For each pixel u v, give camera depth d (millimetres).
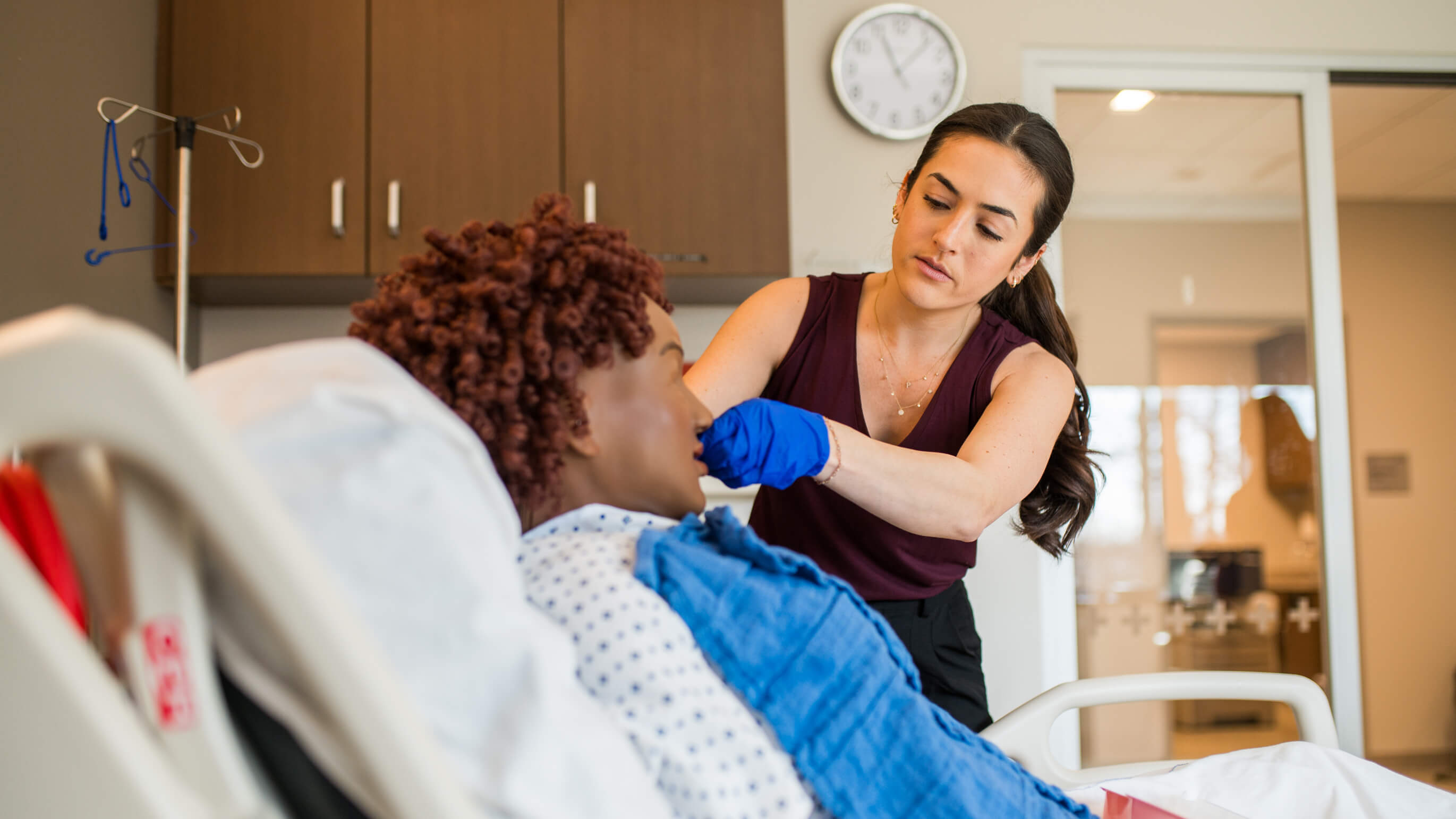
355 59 2312
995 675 2541
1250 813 838
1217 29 2748
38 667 284
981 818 597
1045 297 1370
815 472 951
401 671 407
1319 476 2797
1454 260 3975
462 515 425
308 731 377
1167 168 2836
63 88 1851
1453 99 3137
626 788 434
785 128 2418
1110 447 2820
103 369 280
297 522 401
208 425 291
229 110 2113
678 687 529
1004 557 2572
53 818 292
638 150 2373
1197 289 2846
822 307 1319
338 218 2271
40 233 1763
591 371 650
